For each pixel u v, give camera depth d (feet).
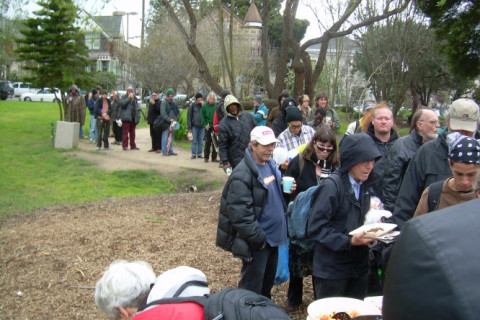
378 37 65.57
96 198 29.01
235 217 11.90
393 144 13.94
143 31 100.27
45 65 60.08
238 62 101.86
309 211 11.27
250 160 12.26
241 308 6.64
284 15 41.55
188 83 99.45
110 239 20.06
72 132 48.47
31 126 67.87
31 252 18.67
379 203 11.34
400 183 13.48
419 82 106.11
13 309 14.51
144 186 34.19
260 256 12.37
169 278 7.43
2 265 17.60
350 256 10.82
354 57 98.37
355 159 10.43
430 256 3.27
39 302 14.93
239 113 25.38
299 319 13.39
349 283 11.28
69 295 15.38
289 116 18.49
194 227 21.85
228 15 92.68
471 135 11.64
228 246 12.54
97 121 48.19
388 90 71.46
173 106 45.14
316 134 13.74
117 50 118.83
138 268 7.96
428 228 3.41
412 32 65.16
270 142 12.10
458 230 3.32
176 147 51.93
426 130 13.52
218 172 37.45
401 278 3.37
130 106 47.52
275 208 12.44
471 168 9.20
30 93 146.20
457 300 3.05
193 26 37.60
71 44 59.52
